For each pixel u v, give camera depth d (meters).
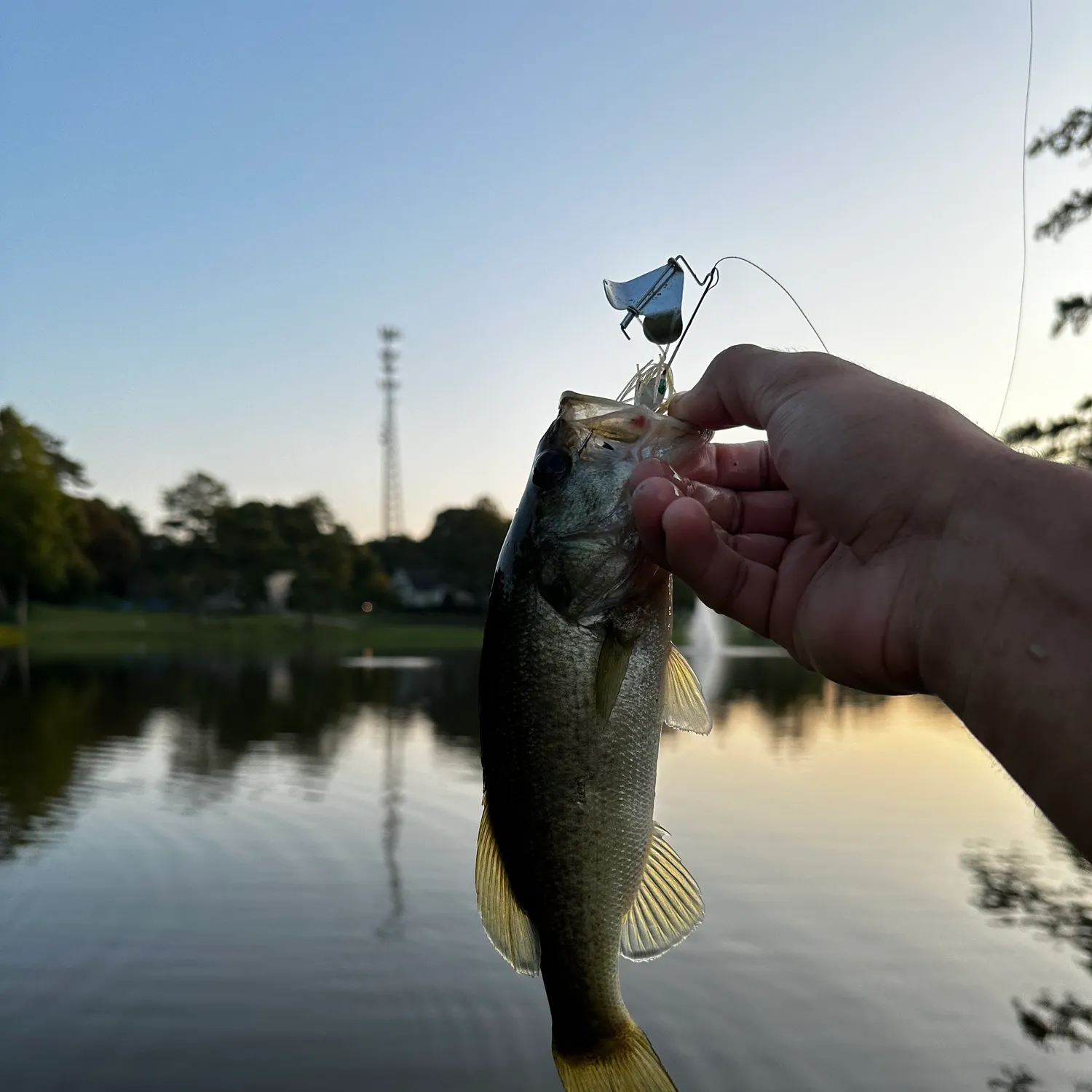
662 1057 6.64
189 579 91.81
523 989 7.74
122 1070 6.44
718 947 8.48
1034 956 8.25
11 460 74.00
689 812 13.17
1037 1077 6.39
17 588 82.00
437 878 10.47
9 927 9.01
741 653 56.09
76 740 20.03
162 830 12.45
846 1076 6.39
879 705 26.92
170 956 8.35
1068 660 1.55
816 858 10.97
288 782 15.60
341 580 93.19
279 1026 7.13
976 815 13.06
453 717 24.69
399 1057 6.64
